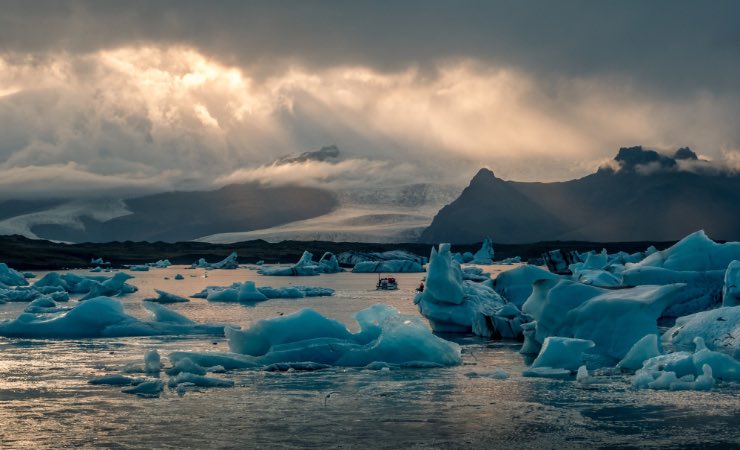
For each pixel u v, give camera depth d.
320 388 20.31
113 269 134.50
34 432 16.08
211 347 28.05
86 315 31.98
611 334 24.28
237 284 65.25
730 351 24.88
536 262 153.50
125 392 19.86
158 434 15.90
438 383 20.97
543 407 18.08
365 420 16.97
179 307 48.19
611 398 18.92
